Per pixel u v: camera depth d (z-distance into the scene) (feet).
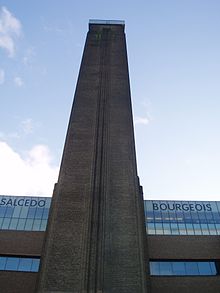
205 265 110.42
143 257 86.38
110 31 207.92
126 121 137.18
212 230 124.98
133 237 90.79
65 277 78.07
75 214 94.79
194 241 115.65
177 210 132.05
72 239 87.20
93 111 140.15
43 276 78.33
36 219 123.24
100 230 87.97
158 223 126.31
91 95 150.41
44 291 75.05
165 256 110.73
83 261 80.43
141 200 111.96
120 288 78.95
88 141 123.85
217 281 102.99
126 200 101.76
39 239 111.75
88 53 184.65
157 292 99.81
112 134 129.18
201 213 131.44
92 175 106.42
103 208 94.63
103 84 158.10
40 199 131.85
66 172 109.29
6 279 98.17
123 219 95.86
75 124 132.26
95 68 170.81
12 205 128.57
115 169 113.09
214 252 112.68
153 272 107.45
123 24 214.69
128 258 85.51
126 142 125.70
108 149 119.34
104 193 99.50
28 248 108.88
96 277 77.10
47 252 83.82
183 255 111.14
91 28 210.18
